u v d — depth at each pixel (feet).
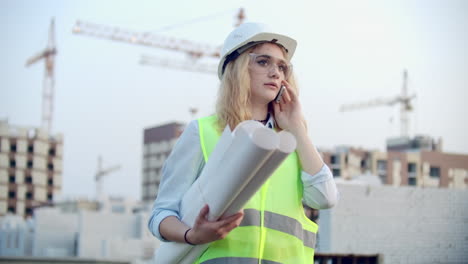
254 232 8.59
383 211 35.53
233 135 7.62
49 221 121.08
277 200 8.86
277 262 8.67
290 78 9.61
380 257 26.50
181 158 9.13
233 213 7.89
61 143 351.05
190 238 8.19
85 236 115.55
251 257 8.53
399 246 35.58
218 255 8.57
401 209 36.04
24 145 341.00
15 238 118.32
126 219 120.47
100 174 315.58
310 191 9.16
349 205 34.81
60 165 350.23
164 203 9.03
